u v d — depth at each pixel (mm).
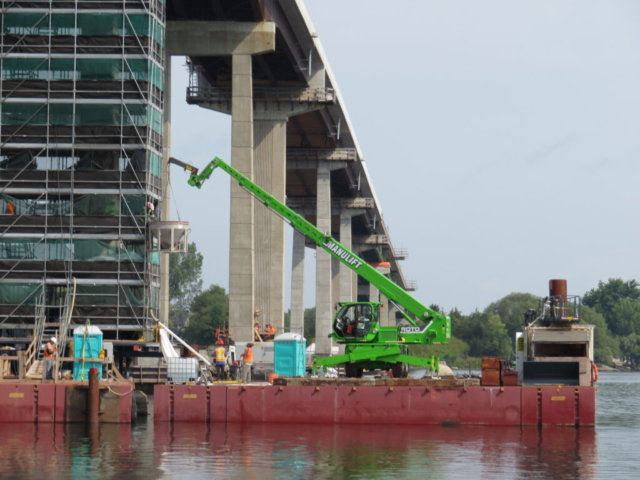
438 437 43406
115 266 67438
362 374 59000
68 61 68438
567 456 38062
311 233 60219
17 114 68000
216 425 47875
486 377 49344
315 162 135875
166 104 88750
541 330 51062
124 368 70688
